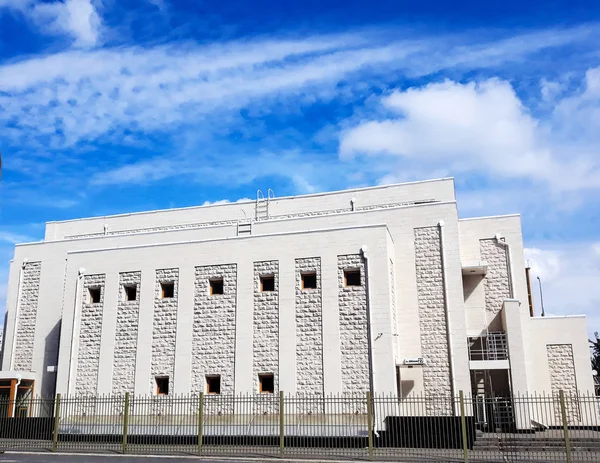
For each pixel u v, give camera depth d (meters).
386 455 21.61
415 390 29.17
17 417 28.77
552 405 31.86
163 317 29.78
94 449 24.31
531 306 37.00
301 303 27.95
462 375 28.64
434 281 30.12
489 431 27.45
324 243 28.34
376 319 26.69
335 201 36.00
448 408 28.39
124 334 30.06
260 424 25.42
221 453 22.64
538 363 32.53
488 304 33.28
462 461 20.27
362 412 25.62
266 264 29.00
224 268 29.58
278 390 27.09
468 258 34.09
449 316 29.38
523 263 33.41
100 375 29.77
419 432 24.09
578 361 32.16
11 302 37.38
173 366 28.92
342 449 23.38
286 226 32.66
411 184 35.06
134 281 30.73
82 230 40.31
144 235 35.16
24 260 37.78
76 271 31.73
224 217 37.62
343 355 26.73
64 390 29.97
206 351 28.69
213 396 27.81
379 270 27.23
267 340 27.97
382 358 26.19
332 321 27.28
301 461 20.56
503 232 34.06
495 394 31.59
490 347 32.22
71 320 31.00
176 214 38.66
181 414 27.80
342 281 27.69
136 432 26.91
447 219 30.62
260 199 37.28
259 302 28.58
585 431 27.55
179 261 30.31
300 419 26.28
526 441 23.94
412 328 29.83
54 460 21.58
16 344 36.47
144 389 28.92
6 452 23.86
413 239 30.88
